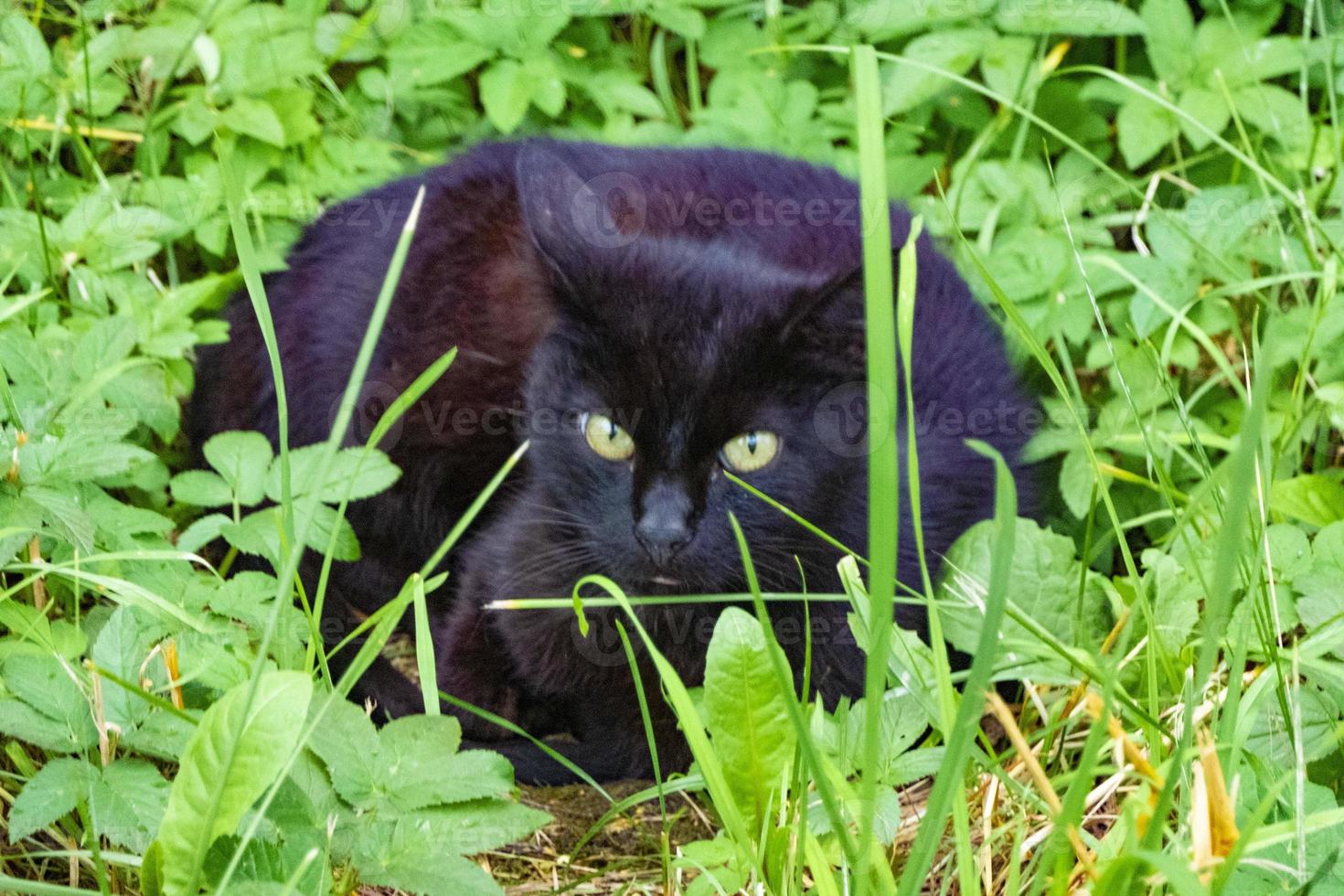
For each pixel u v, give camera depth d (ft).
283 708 6.10
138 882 7.03
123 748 7.22
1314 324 10.14
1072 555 8.91
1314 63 13.08
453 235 11.00
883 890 6.18
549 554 10.09
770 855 6.79
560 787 10.02
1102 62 14.15
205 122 12.42
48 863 7.25
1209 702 7.75
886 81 13.53
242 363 11.23
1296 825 6.07
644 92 13.64
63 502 7.99
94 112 12.52
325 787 6.88
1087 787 5.80
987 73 12.62
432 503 11.23
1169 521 10.94
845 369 9.37
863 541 9.84
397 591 11.53
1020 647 7.76
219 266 12.75
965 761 5.37
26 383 8.98
